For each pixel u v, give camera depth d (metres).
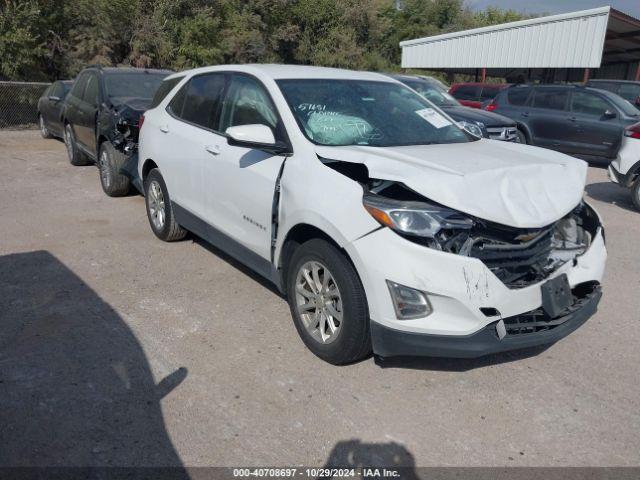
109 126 7.37
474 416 3.26
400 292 3.14
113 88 8.20
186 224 5.34
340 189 3.42
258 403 3.29
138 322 4.21
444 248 3.15
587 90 11.98
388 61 41.00
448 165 3.47
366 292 3.27
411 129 4.36
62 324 4.14
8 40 15.46
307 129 3.97
